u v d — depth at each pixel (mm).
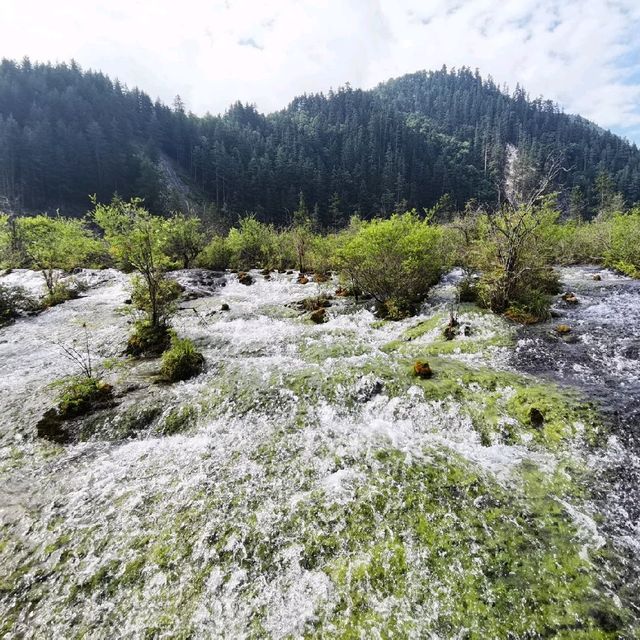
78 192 64938
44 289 17375
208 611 3320
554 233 11258
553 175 10570
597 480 4391
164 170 79812
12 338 11164
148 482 4922
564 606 3092
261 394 6789
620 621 2973
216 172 83500
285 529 3994
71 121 74625
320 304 12766
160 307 10602
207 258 24891
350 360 7770
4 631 3297
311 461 5012
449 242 16062
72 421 6461
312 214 68188
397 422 5902
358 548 3713
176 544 3951
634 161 114188
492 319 9375
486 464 4777
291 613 3236
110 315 13102
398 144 113812
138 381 7730
